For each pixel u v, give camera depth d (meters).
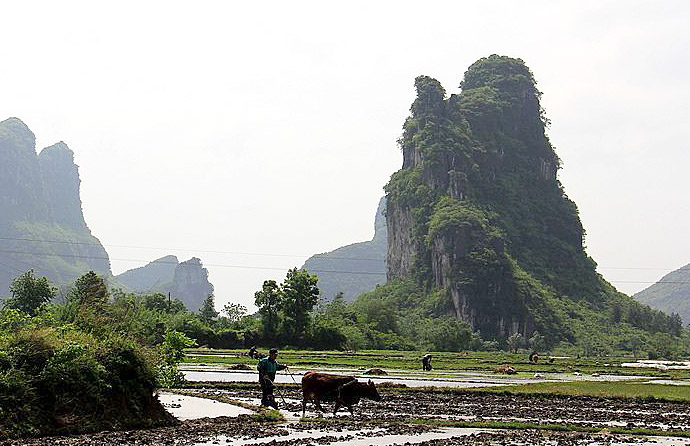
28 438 21.77
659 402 39.78
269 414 27.91
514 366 91.62
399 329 192.62
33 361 23.66
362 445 21.77
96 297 36.91
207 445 21.08
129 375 25.39
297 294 135.00
